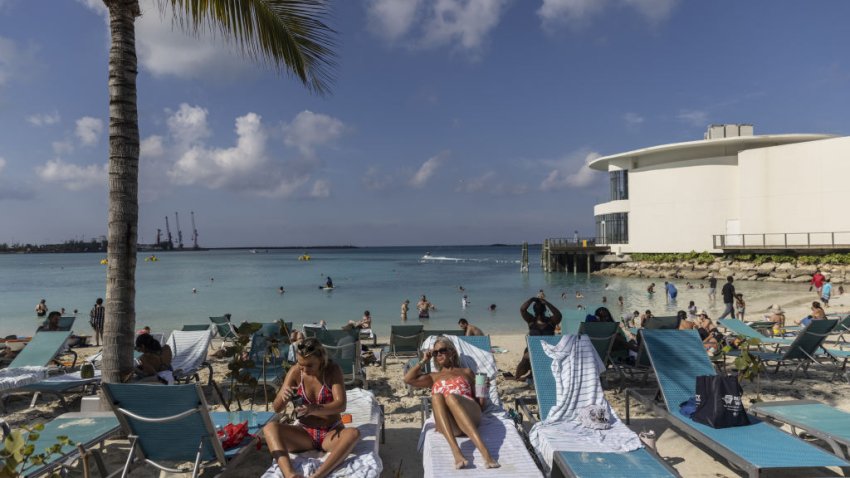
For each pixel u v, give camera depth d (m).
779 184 37.00
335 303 26.86
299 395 4.20
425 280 43.56
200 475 4.40
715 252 40.19
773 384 7.49
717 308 22.92
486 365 5.36
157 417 3.89
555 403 5.03
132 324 5.66
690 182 41.53
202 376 8.87
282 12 6.36
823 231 34.97
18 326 19.47
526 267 53.06
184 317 21.64
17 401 7.10
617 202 46.03
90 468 4.70
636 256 44.44
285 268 69.06
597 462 3.87
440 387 4.73
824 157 34.94
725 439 4.27
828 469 4.48
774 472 4.44
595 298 27.97
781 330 11.23
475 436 3.97
